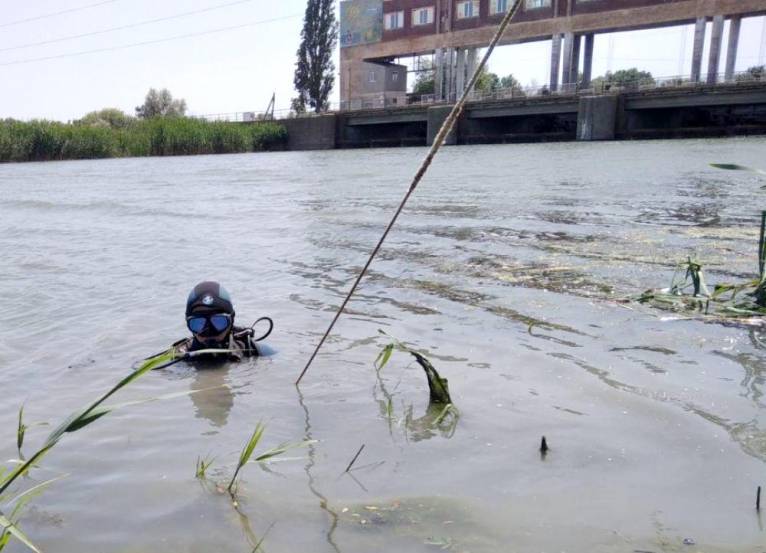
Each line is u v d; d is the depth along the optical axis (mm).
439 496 2104
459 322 4055
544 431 2545
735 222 7391
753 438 2391
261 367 3502
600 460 2295
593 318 3988
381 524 1950
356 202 11133
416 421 2699
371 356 3555
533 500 2055
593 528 1889
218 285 3785
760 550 1742
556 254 5953
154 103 97375
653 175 14117
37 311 4789
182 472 2350
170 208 11047
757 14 39062
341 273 5660
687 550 1760
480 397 2914
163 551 1863
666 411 2654
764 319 3836
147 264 6352
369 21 59312
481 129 42750
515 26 47219
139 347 3951
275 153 45875
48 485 2283
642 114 37469
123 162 35062
